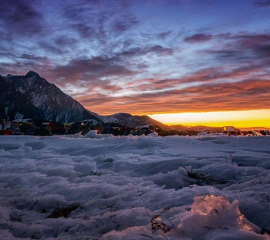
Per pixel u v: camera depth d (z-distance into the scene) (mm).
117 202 3303
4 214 3059
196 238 2088
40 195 3789
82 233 2553
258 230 2334
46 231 2676
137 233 2174
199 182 4449
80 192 3816
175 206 3016
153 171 5395
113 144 8844
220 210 2229
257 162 5605
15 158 7113
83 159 6602
